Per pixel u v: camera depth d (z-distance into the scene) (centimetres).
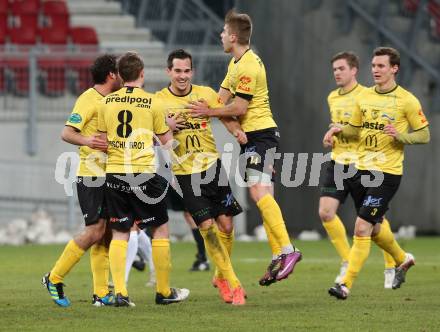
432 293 3083
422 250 5069
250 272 3903
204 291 3200
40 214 5816
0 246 5447
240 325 2369
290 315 2542
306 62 6500
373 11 6569
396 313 2578
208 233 2784
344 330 2289
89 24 6906
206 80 6106
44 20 6756
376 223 2942
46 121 6006
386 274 3259
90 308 2709
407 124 2981
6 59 6012
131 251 3098
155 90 6138
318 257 4659
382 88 2981
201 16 6819
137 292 3159
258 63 2780
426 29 6606
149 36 6869
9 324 2394
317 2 6456
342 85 3500
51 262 4350
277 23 6762
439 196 6334
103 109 2689
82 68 6078
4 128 5931
